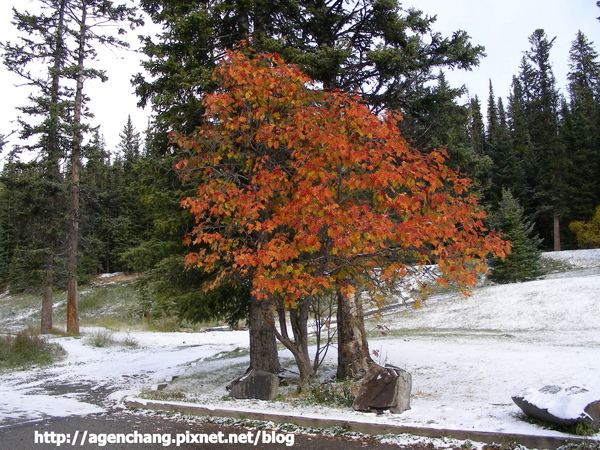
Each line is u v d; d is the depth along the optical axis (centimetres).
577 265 3731
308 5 1218
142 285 1258
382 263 827
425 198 786
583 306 2209
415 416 712
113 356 2097
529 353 1227
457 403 811
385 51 1112
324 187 741
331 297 1094
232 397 975
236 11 1199
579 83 7219
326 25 1234
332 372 1244
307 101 912
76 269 2780
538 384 884
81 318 4016
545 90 6481
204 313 1218
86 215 2844
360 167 802
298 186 793
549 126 4953
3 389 1384
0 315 4378
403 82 1209
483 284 3472
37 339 2084
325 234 788
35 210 2689
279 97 934
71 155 2748
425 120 1259
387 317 2681
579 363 1034
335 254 807
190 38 1159
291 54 1097
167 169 1145
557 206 4622
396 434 646
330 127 793
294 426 721
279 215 792
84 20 2762
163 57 1197
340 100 858
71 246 2736
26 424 824
